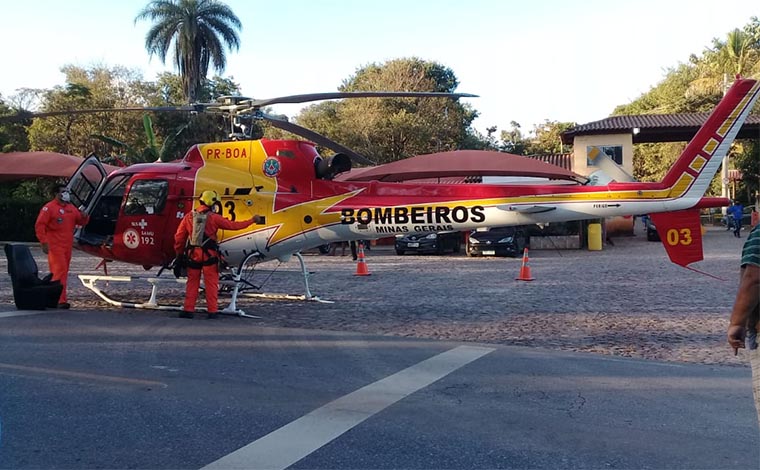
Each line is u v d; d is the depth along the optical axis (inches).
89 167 434.3
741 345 142.9
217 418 204.7
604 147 1256.8
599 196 350.9
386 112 1628.9
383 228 386.0
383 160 1571.1
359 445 182.9
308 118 1750.7
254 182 400.5
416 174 818.8
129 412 209.8
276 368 266.1
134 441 185.2
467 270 684.7
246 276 553.0
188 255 376.2
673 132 1291.8
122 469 166.4
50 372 255.3
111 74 1556.3
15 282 396.2
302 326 360.8
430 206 378.9
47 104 1407.5
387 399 224.7
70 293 487.8
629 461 172.6
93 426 197.0
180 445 182.4
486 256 864.3
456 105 1860.2
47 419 202.8
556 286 545.6
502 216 368.2
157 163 425.4
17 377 247.9
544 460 173.0
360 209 387.2
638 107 2098.9
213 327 352.8
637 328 359.6
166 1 1642.5
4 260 746.2
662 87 1995.6
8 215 1122.0
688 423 201.6
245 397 226.4
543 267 711.1
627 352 301.0
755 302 138.6
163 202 403.9
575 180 791.7
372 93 347.9
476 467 168.7
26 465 168.4
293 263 775.1
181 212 400.8
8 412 209.0
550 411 212.8
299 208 393.1
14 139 1446.9
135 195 411.5
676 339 330.0
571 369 267.0
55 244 403.9
